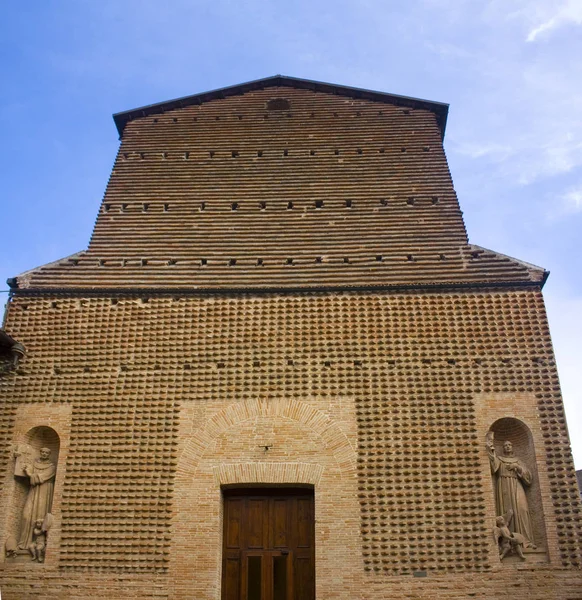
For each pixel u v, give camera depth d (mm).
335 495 17094
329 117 24719
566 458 17188
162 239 21531
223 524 17578
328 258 20750
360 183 22688
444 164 23078
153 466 17750
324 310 19531
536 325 18922
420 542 16547
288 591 16906
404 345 18859
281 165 23328
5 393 18922
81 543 17047
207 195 22625
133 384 18797
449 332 18984
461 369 18469
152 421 18297
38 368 19203
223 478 17453
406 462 17391
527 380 18250
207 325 19484
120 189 22969
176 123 24875
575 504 16688
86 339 19500
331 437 17766
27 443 18438
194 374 18828
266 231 21562
